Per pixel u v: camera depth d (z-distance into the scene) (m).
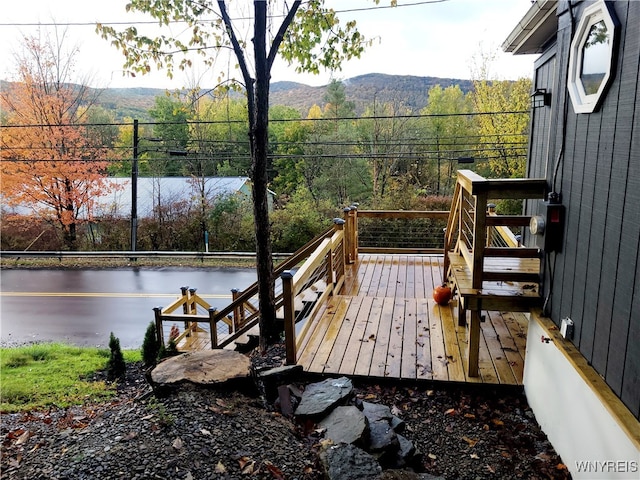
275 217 16.73
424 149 20.45
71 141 14.52
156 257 15.45
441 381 3.34
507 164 17.88
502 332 4.18
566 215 2.64
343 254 6.47
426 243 14.27
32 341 8.11
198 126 16.75
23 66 13.89
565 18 2.70
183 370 3.01
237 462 2.25
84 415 3.57
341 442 2.43
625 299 1.91
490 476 2.49
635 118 1.85
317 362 3.65
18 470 2.29
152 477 2.07
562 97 2.73
